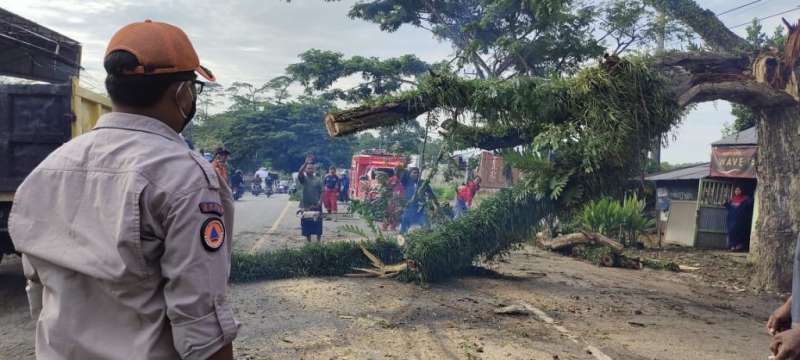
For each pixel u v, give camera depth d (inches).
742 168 567.2
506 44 805.9
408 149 565.9
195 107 63.1
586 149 267.3
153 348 51.5
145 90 56.8
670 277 376.2
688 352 192.9
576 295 287.6
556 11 777.6
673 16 386.0
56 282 53.3
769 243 343.6
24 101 233.6
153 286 52.1
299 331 199.5
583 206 289.4
